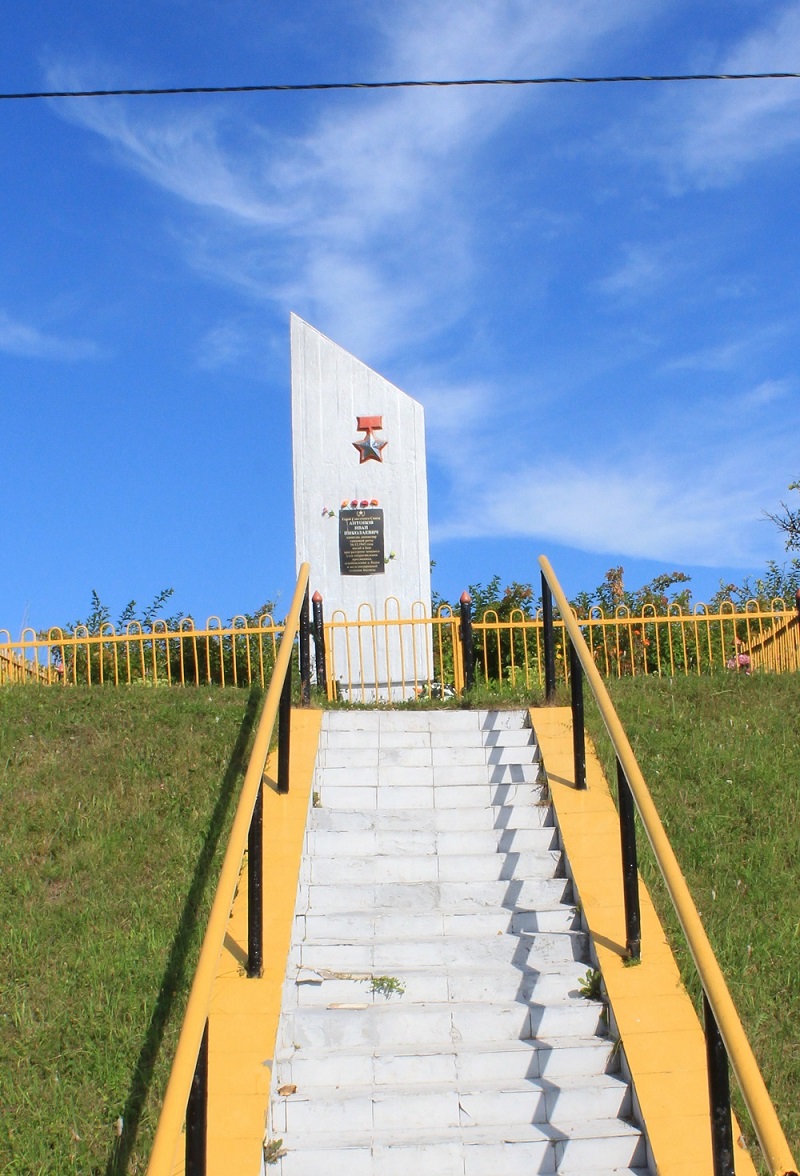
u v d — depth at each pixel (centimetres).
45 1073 525
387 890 650
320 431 1207
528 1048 529
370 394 1209
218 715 887
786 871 668
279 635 1197
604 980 560
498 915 624
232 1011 534
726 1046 376
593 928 600
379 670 1165
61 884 684
